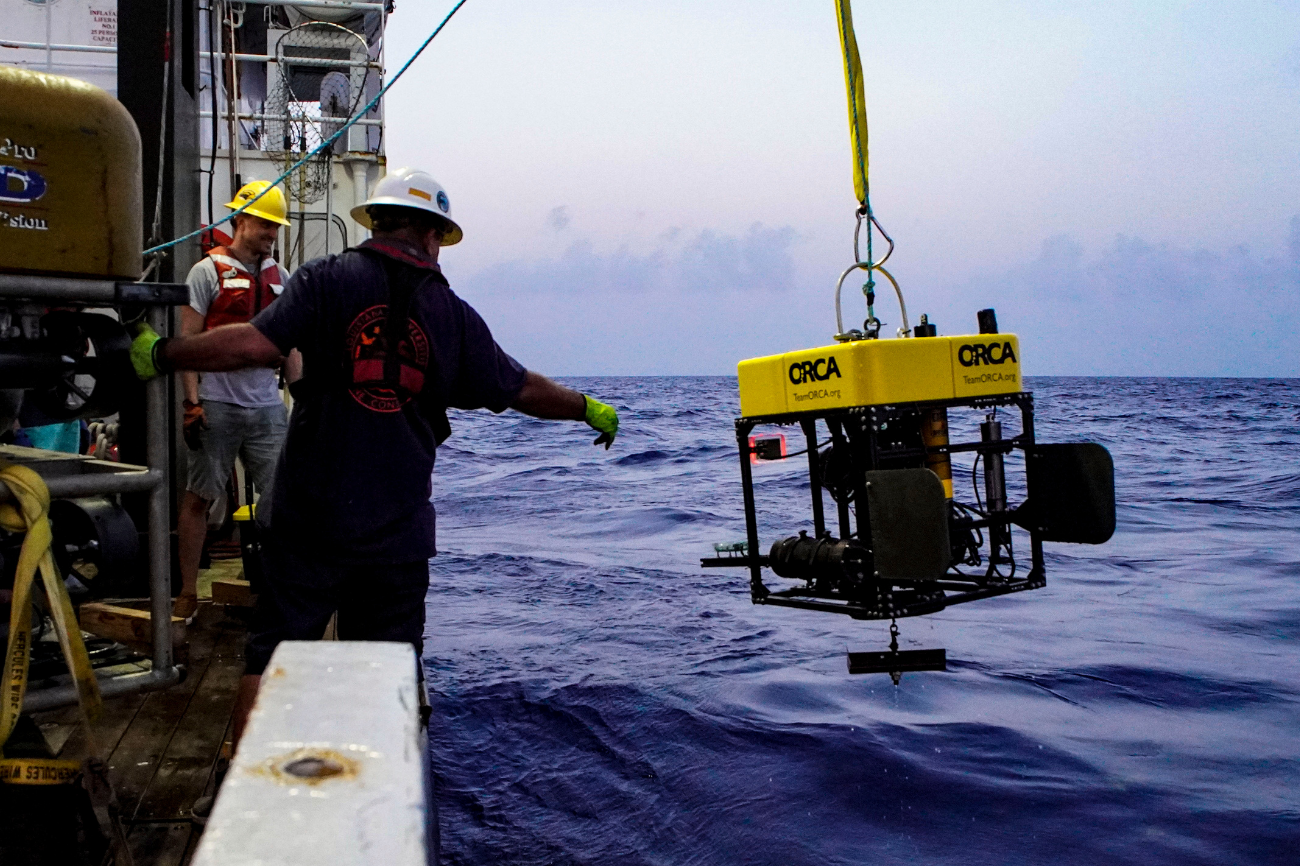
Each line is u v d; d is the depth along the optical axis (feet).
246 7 29.63
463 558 31.30
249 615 16.71
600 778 13.33
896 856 11.27
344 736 2.78
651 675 17.75
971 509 11.54
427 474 9.79
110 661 9.13
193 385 14.99
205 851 2.20
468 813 12.28
